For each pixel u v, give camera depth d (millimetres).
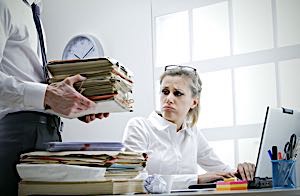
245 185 1569
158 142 2627
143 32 3465
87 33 3732
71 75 1526
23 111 1649
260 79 3049
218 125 3182
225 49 3215
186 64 3336
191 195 1231
